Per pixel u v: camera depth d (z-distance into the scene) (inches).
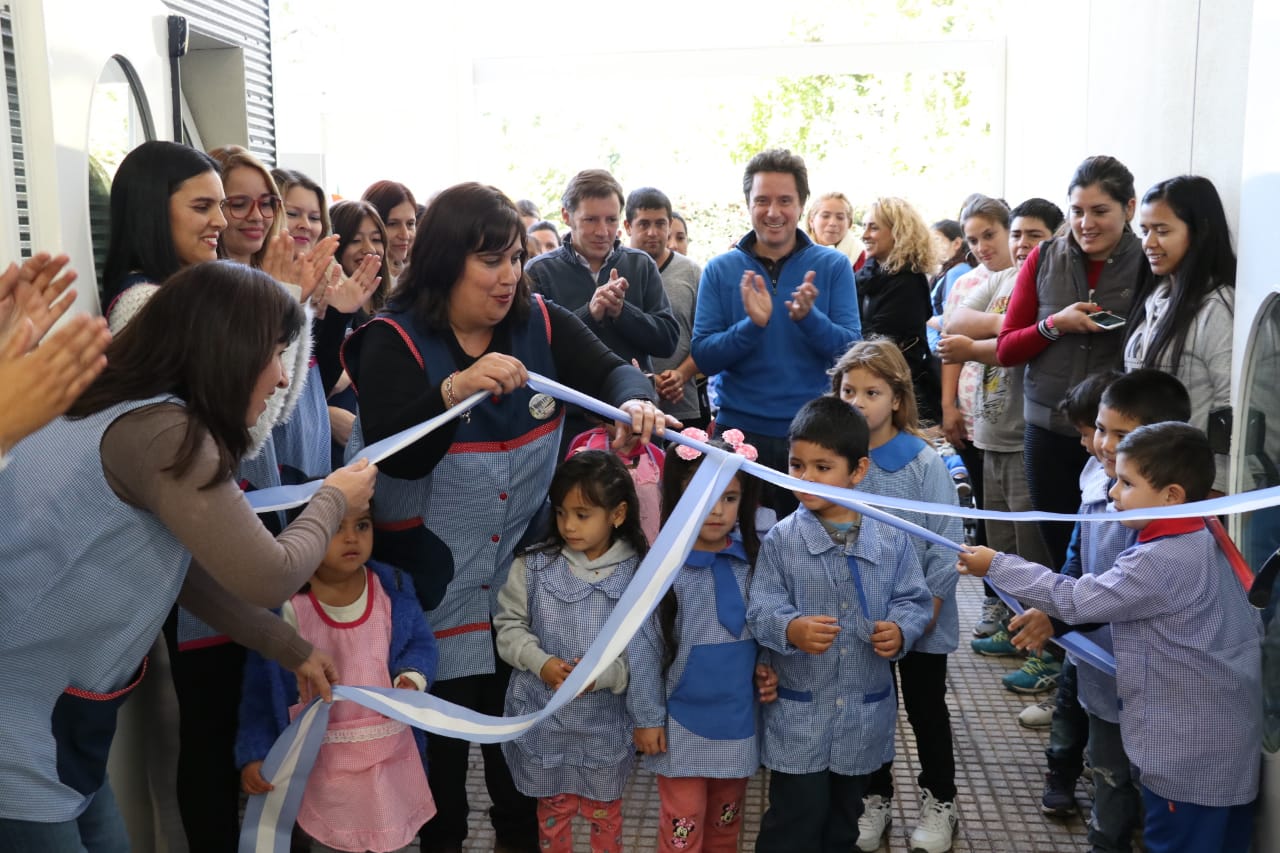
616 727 81.5
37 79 67.9
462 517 81.0
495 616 83.4
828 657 80.4
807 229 232.4
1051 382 118.0
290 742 72.8
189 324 53.4
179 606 77.5
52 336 42.7
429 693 80.5
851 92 265.1
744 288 119.4
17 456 52.4
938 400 177.6
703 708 79.4
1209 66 118.6
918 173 266.5
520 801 88.0
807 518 82.7
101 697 56.5
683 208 273.7
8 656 53.1
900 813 100.0
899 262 168.1
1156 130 140.6
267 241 94.5
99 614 54.3
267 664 76.1
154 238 76.8
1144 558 74.6
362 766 75.4
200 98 129.7
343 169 261.9
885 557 82.7
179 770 80.9
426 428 69.6
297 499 70.1
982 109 262.4
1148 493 75.5
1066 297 118.0
